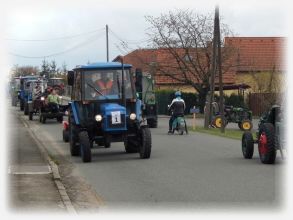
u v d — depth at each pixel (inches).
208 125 1408.7
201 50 2117.4
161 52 2185.0
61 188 498.6
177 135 1148.5
